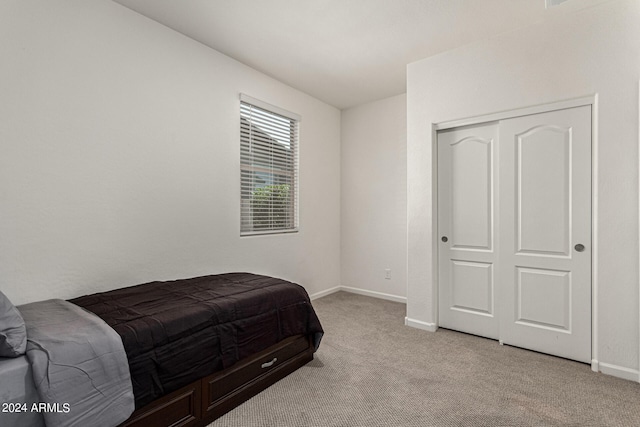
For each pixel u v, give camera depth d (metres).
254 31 2.61
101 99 2.17
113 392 1.29
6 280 1.80
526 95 2.46
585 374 2.14
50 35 1.94
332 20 2.45
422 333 2.91
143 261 2.41
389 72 3.35
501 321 2.65
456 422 1.66
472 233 2.83
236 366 1.84
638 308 2.04
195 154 2.75
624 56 2.08
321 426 1.64
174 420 1.54
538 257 2.47
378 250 4.17
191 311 1.71
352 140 4.42
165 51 2.54
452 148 2.94
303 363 2.31
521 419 1.68
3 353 1.18
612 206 2.12
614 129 2.11
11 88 1.80
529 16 2.36
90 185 2.12
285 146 3.71
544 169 2.44
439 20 2.43
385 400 1.87
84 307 1.78
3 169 1.78
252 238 3.27
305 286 3.95
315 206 4.10
